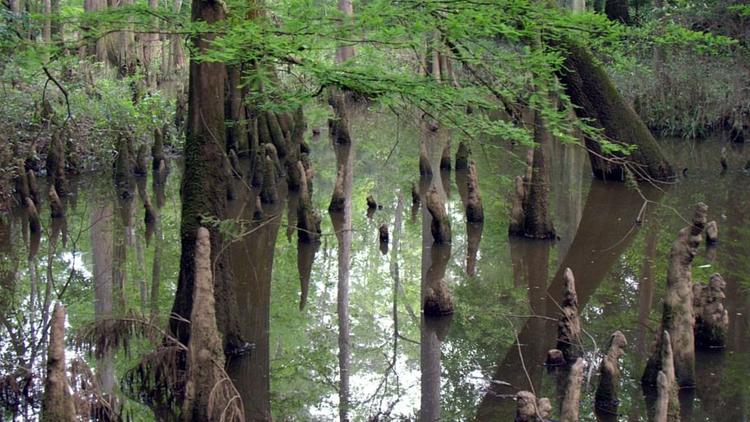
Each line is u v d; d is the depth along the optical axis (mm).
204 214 7156
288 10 5750
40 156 16172
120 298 9547
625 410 6434
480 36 6336
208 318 5898
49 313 8828
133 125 18578
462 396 7062
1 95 13891
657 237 12391
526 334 8461
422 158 18094
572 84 15555
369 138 23047
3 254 11859
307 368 7711
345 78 6086
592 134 7426
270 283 10820
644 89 22078
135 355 7219
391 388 7293
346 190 15609
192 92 7156
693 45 8312
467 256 11867
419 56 6859
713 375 7051
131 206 15398
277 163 17172
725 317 7371
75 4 30703
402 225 14352
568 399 5344
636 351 7652
